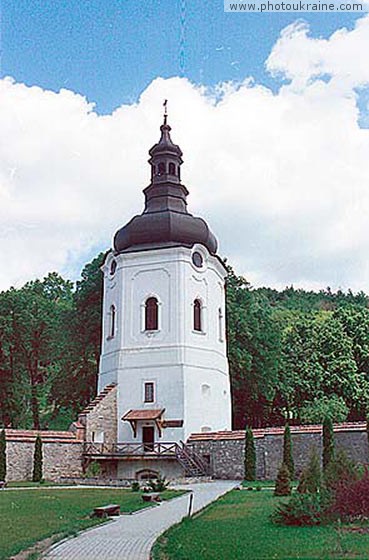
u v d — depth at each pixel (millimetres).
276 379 56656
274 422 61938
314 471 22094
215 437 40719
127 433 44812
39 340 66438
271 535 16375
